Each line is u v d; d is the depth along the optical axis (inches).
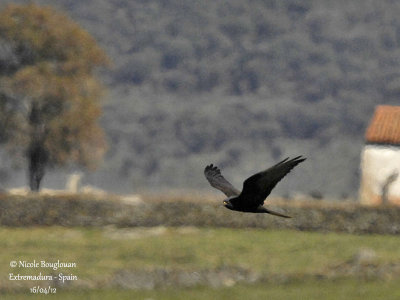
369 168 2815.0
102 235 2119.8
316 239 2042.3
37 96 3243.1
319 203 2229.3
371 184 2807.6
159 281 1542.8
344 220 2178.9
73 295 1470.2
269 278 1569.9
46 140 3341.5
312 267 1726.1
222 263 1786.4
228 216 2209.6
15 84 3211.1
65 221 2240.4
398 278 1562.5
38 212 2245.3
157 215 2234.3
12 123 3289.9
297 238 2055.9
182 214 2230.6
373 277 1571.1
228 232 2145.7
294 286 1536.7
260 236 2084.2
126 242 1999.3
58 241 2023.9
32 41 3294.8
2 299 1441.9
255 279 1566.2
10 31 3307.1
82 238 2070.6
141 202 2256.4
